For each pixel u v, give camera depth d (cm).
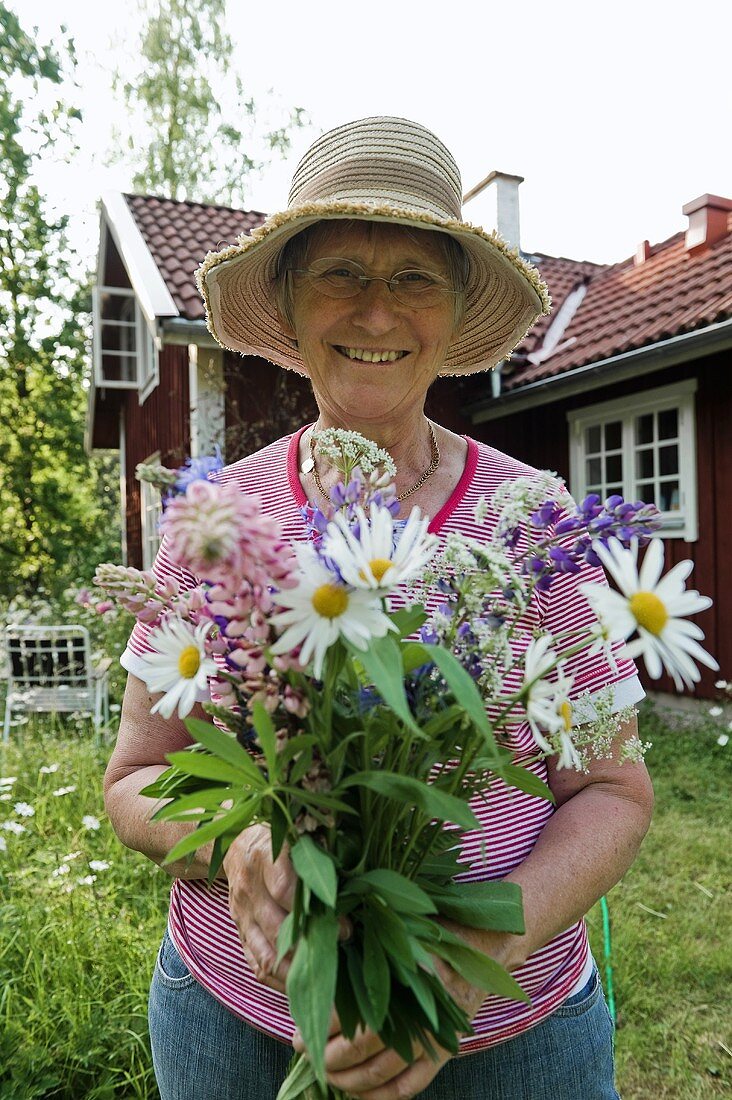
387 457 72
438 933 71
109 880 309
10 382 1555
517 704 69
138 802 106
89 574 1155
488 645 65
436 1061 72
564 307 847
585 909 96
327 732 67
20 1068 208
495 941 83
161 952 121
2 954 245
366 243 109
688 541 607
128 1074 212
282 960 75
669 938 289
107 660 508
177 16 1611
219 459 67
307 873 62
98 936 265
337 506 68
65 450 1596
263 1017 104
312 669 63
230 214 863
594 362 621
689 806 417
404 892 65
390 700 54
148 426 948
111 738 516
